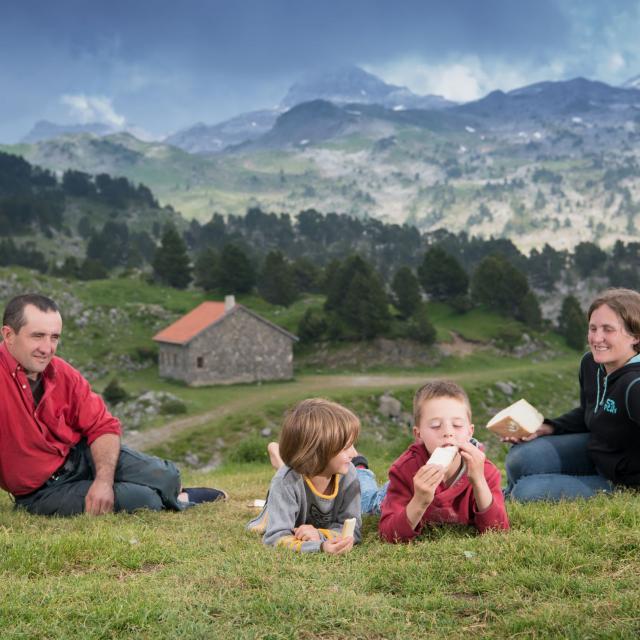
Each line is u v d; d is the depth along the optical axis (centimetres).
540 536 496
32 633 359
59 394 662
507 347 13312
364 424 8731
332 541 516
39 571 468
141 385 10194
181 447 7181
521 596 400
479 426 9038
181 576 446
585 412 663
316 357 12425
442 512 546
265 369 10300
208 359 9900
